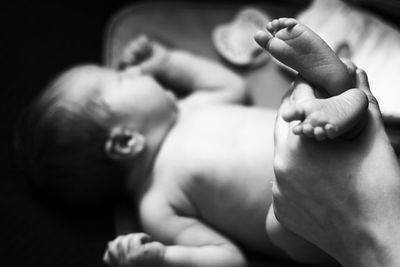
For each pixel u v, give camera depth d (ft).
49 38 3.69
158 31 3.41
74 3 3.80
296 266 2.79
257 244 2.80
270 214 2.41
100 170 2.89
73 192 2.93
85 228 3.00
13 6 3.77
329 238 2.22
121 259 2.64
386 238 2.10
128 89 2.94
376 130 2.17
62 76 3.03
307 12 3.21
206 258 2.71
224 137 2.85
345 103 2.10
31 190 3.09
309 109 2.08
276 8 3.40
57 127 2.86
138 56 3.26
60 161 2.87
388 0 3.14
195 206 2.86
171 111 2.98
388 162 2.14
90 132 2.86
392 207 2.11
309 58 2.23
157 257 2.63
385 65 2.98
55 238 2.98
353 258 2.18
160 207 2.85
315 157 2.15
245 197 2.74
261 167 2.73
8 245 2.97
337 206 2.15
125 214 3.01
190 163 2.84
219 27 3.43
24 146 2.95
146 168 2.95
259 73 3.31
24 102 3.44
